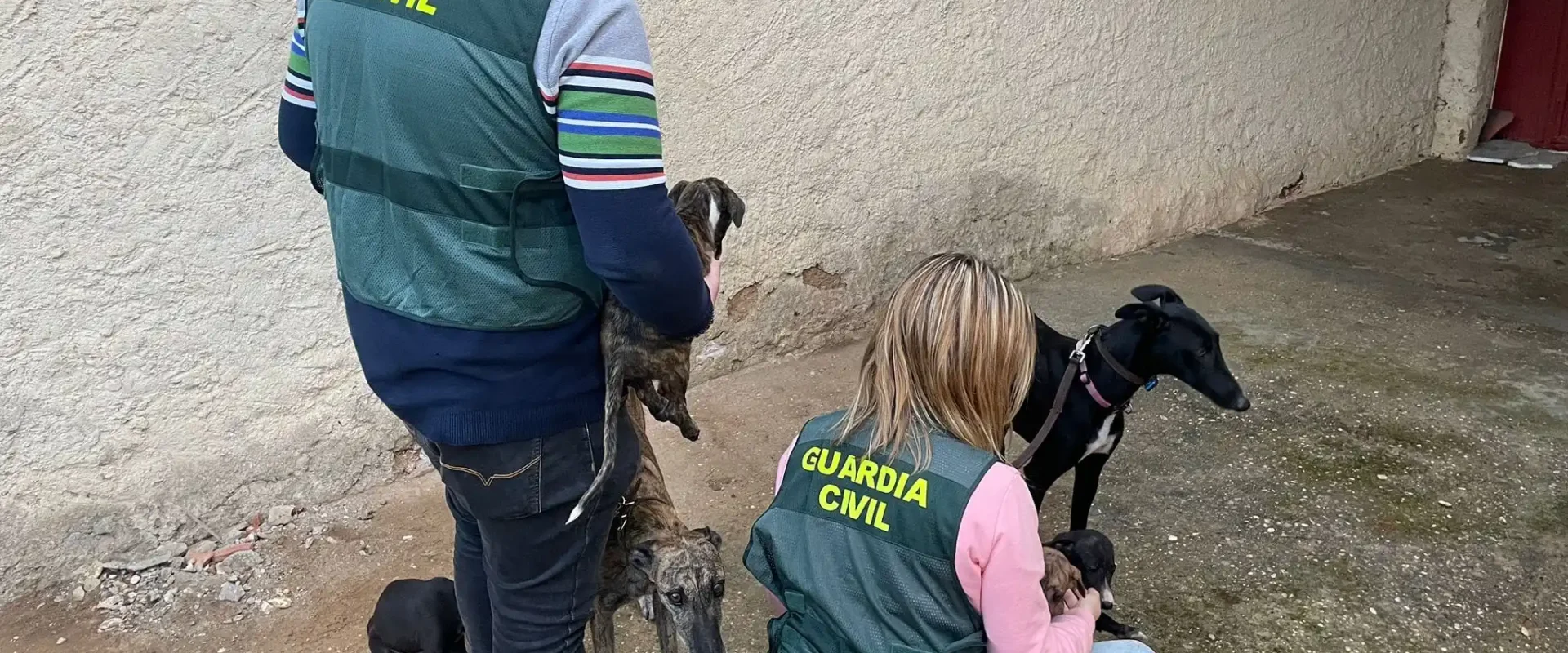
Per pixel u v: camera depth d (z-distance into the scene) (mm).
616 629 3262
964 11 5348
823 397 4828
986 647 2078
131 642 3277
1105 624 3078
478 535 2307
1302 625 3301
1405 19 8023
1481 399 4730
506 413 1890
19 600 3439
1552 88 8617
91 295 3348
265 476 3828
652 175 1712
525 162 1739
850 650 2035
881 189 5332
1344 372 5000
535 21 1650
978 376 2078
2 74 3059
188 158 3400
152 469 3594
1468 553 3652
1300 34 7242
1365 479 4109
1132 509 3936
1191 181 6918
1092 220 6426
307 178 3641
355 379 3957
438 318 1833
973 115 5590
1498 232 7016
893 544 2006
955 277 2092
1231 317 5664
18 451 3357
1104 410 3154
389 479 4129
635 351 2074
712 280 2393
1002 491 1958
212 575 3574
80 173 3240
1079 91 6055
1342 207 7578
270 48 3461
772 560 2150
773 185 4891
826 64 4895
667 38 4312
